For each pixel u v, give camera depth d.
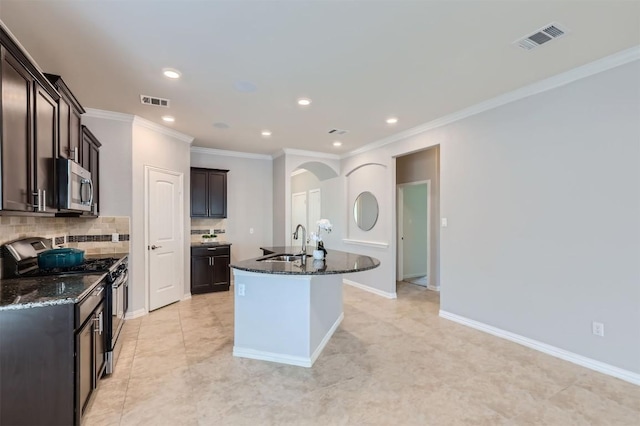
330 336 3.53
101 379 2.61
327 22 2.17
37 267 2.70
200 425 2.05
